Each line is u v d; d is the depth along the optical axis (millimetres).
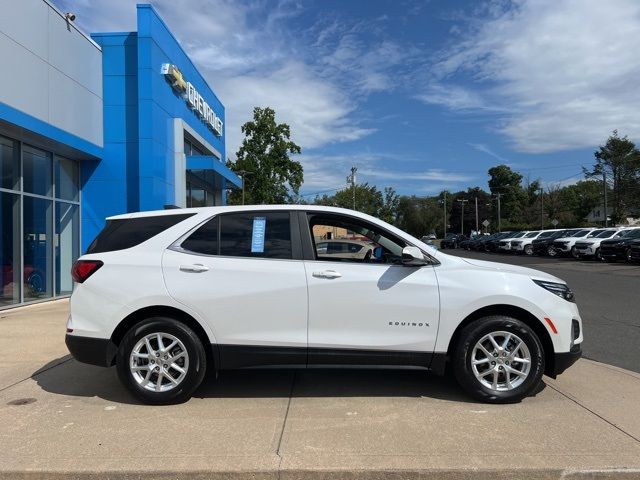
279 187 46031
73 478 3609
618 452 3889
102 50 14914
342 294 4949
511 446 3996
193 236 5156
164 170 15867
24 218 11984
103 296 4973
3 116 10000
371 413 4719
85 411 4797
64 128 12648
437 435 4211
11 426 4434
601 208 89625
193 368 4922
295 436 4199
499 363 4969
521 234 38938
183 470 3627
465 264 5188
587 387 5500
